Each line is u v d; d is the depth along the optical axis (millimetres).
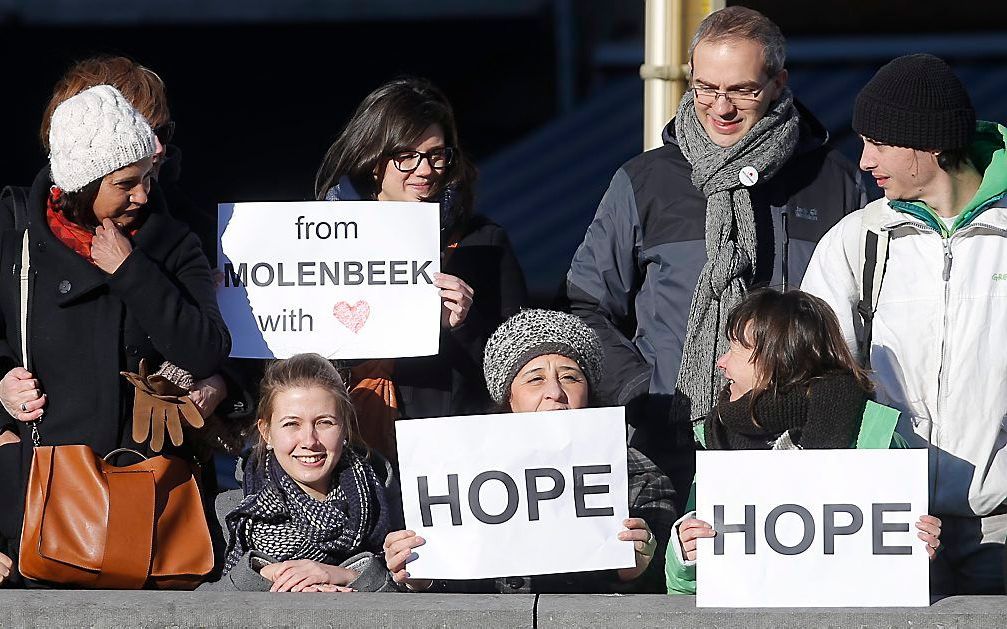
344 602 11508
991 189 12648
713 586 11344
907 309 12891
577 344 13086
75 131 12508
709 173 14422
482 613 11281
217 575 12977
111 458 12719
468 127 40562
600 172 35656
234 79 39844
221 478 17672
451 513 12047
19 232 12977
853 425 11930
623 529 12133
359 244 14195
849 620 11172
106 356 12703
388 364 14672
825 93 33531
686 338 14453
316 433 12719
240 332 14195
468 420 12102
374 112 14539
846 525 11359
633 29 40406
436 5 39906
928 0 34969
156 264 12781
